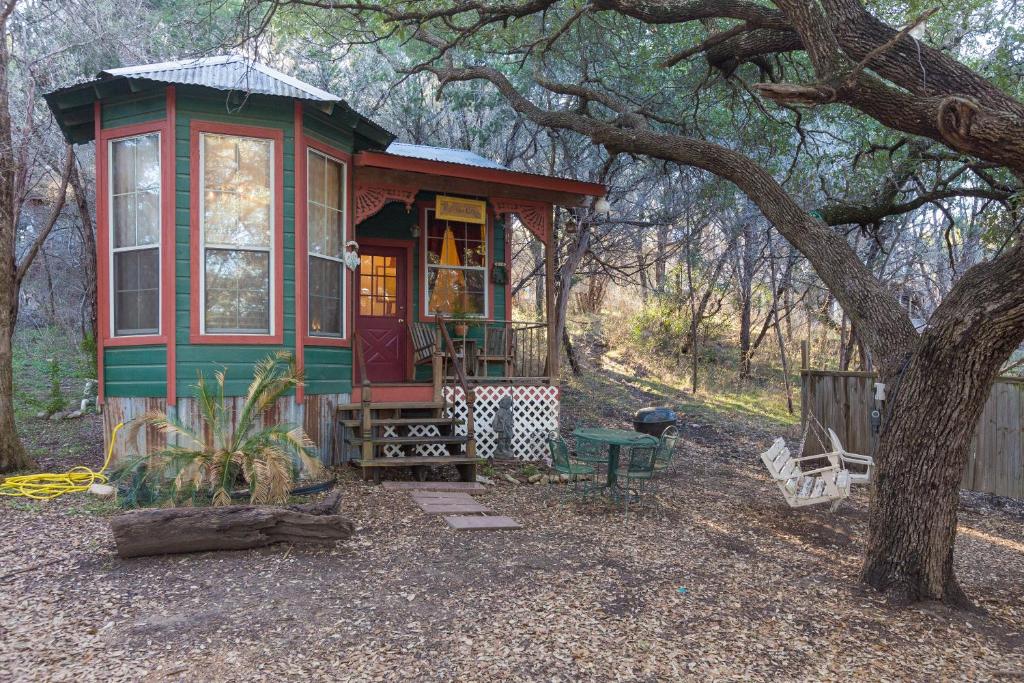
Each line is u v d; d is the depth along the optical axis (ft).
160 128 24.70
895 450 17.51
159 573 16.35
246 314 25.75
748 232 53.62
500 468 31.27
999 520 28.25
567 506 25.29
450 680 12.07
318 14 37.93
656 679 12.47
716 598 16.70
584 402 51.11
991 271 16.14
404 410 29.89
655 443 24.67
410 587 16.20
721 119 42.27
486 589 16.33
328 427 27.99
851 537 23.40
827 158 39.65
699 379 61.98
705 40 28.78
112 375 25.58
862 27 17.21
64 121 26.89
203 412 21.52
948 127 14.92
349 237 29.58
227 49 30.35
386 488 25.27
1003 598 18.48
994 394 29.76
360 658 12.69
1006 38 30.73
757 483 32.60
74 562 16.76
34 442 32.30
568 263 50.90
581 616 15.07
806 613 16.02
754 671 13.01
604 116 47.96
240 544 17.93
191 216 24.81
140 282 25.41
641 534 22.09
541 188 33.76
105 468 24.49
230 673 11.97
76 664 12.14
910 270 52.31
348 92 53.21
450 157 38.96
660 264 70.54
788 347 70.49
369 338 35.55
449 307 36.99
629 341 70.74
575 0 35.35
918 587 17.13
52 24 34.42
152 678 11.73
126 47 35.04
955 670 13.57
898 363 17.90
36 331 57.26
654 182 50.37
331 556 17.95
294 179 26.35
